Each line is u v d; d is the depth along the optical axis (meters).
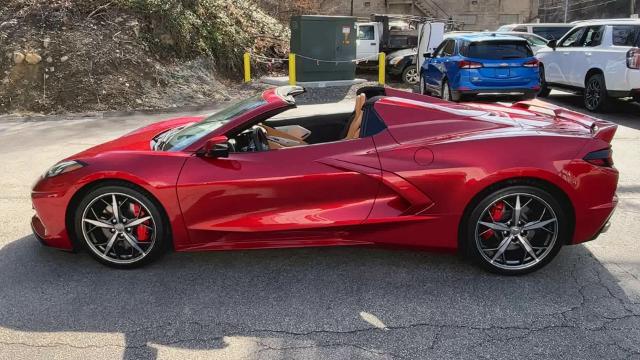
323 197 3.64
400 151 3.60
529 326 3.06
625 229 4.55
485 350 2.84
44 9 13.03
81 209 3.72
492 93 10.70
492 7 42.72
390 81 16.83
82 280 3.69
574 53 11.12
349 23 14.96
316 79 14.95
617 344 2.88
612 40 10.09
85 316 3.22
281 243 3.71
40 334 3.03
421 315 3.20
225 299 3.42
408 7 42.25
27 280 3.70
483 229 3.63
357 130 3.84
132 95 12.21
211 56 15.10
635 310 3.22
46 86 11.73
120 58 12.79
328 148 3.68
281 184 3.59
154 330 3.06
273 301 3.39
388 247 3.74
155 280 3.69
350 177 3.59
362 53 17.95
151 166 3.64
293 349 2.87
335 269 3.84
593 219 3.61
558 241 3.61
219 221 3.66
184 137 3.98
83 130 9.50
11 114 11.08
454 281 3.62
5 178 6.37
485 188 3.53
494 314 3.19
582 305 3.29
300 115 4.65
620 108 11.05
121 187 3.65
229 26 16.45
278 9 22.23
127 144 4.20
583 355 2.79
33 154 7.60
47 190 3.74
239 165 3.63
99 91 11.93
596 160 3.56
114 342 2.95
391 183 3.56
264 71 16.88
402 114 3.77
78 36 12.76
